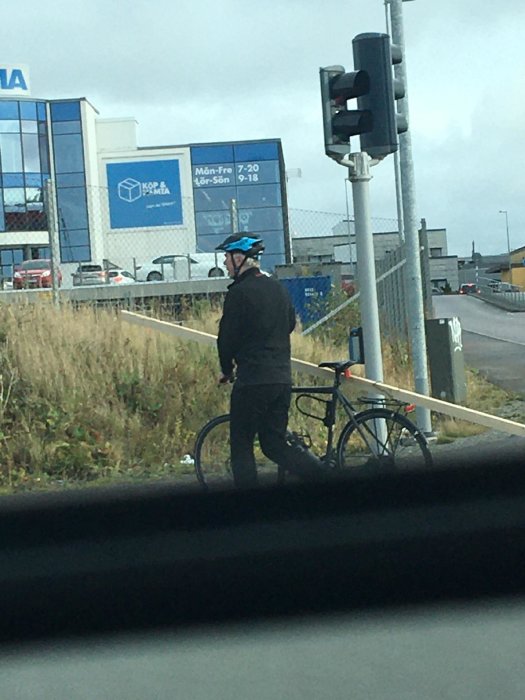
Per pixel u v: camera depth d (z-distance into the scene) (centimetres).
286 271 1884
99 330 1108
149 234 5466
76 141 5444
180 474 920
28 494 850
